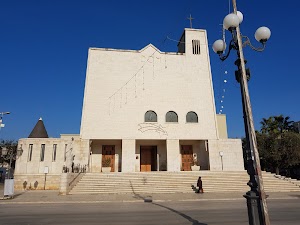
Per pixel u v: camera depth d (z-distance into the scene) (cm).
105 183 2392
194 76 3447
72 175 2383
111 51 3344
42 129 3441
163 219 1055
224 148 3228
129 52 3388
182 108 3309
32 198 1947
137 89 3272
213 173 2688
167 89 3341
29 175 2733
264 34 753
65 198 1934
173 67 3438
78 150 2936
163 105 3278
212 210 1316
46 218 1110
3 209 1441
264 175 2639
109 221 1021
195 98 3369
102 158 3247
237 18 741
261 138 4041
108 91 3195
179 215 1159
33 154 2808
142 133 3130
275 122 4519
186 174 2642
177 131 3209
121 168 3023
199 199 1852
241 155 3225
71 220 1053
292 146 3688
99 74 3234
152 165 3400
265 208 608
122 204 1647
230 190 2367
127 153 3044
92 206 1552
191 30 3631
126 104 3194
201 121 3297
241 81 723
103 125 3072
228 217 1093
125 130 3105
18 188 2689
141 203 1695
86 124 3041
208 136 3250
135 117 3170
